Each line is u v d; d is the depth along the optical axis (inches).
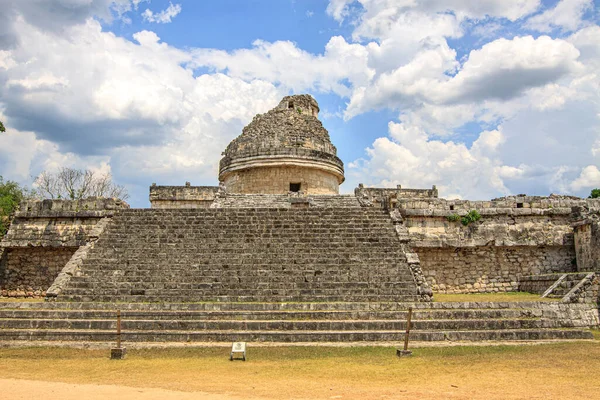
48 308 627.5
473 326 568.1
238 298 660.1
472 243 886.4
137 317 588.1
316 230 850.8
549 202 943.7
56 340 540.7
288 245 802.2
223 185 1232.8
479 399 326.0
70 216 930.7
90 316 590.9
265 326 558.9
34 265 911.7
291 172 1346.0
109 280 716.7
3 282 902.4
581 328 576.4
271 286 693.9
